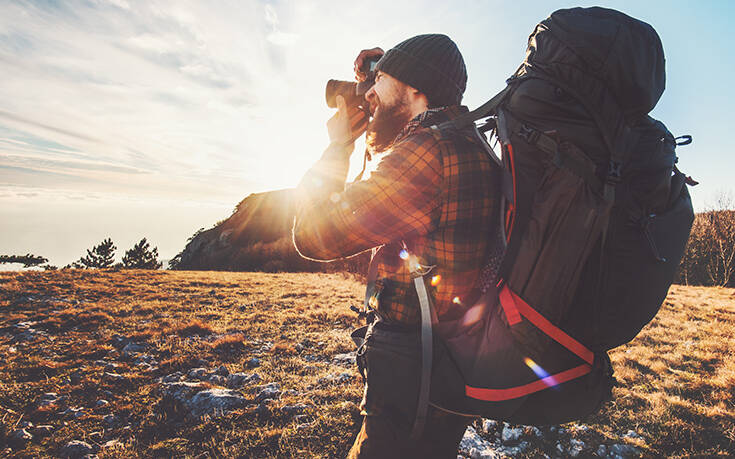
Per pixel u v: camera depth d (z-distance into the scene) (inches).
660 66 36.3
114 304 333.7
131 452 110.9
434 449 43.2
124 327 255.1
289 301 379.9
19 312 284.8
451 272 38.0
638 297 34.2
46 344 214.1
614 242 33.9
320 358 201.6
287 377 167.8
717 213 1185.4
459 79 44.9
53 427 125.1
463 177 37.0
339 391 148.5
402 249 41.3
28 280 410.9
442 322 39.6
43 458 108.7
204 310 326.0
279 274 717.3
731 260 1067.9
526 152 34.9
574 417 40.8
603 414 137.3
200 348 210.4
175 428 125.6
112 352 203.3
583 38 34.1
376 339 43.4
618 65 32.9
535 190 34.5
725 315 341.1
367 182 38.5
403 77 42.4
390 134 45.7
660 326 292.2
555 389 37.1
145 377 168.9
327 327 271.0
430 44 43.3
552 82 34.4
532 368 35.4
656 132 37.6
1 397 143.0
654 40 35.9
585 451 116.1
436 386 39.0
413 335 41.8
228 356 202.2
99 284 426.6
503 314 35.4
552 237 33.3
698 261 1141.7
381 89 44.3
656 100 35.4
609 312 34.6
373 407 42.7
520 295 34.8
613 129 33.5
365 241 39.5
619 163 33.4
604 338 35.6
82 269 552.1
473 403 38.3
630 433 125.2
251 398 144.2
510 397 36.4
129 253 1354.6
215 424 124.9
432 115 41.5
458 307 39.4
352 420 124.5
